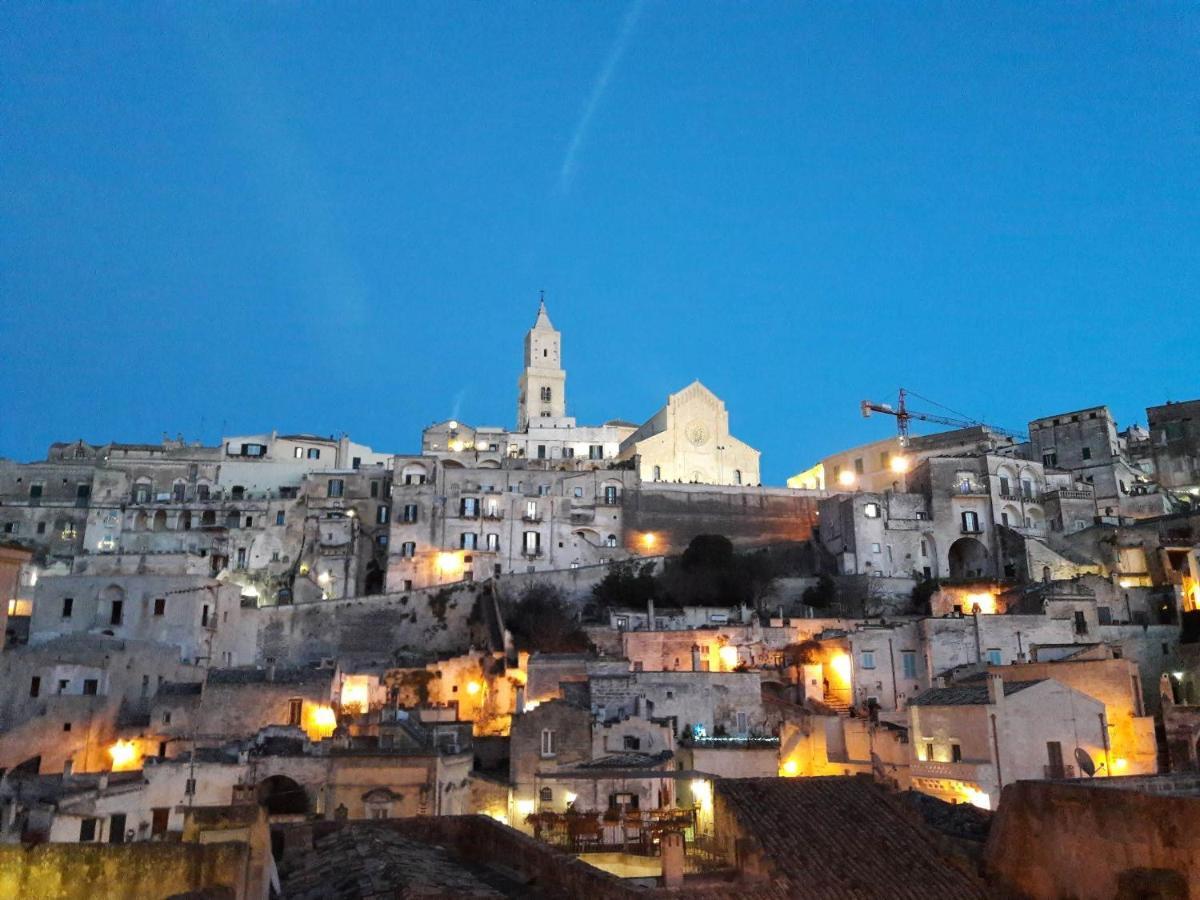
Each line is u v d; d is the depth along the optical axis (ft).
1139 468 477.36
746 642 293.84
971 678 241.55
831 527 427.74
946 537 410.52
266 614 362.53
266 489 480.23
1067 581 312.91
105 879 57.26
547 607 376.07
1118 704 203.62
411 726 226.99
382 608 378.12
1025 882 83.97
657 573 405.80
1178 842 66.69
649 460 505.66
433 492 436.35
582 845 129.90
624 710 226.38
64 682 233.76
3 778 187.11
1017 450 472.03
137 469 474.08
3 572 237.66
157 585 319.27
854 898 89.97
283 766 188.55
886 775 202.08
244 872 58.18
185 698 240.32
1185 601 324.80
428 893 62.18
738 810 108.88
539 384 620.49
